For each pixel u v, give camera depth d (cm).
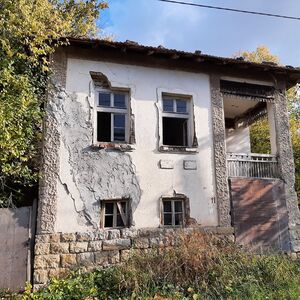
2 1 746
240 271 747
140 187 854
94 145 836
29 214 757
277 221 952
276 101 1045
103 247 789
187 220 872
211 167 926
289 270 791
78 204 800
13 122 726
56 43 841
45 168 793
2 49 755
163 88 931
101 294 655
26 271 726
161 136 902
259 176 981
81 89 864
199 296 646
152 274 688
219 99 978
